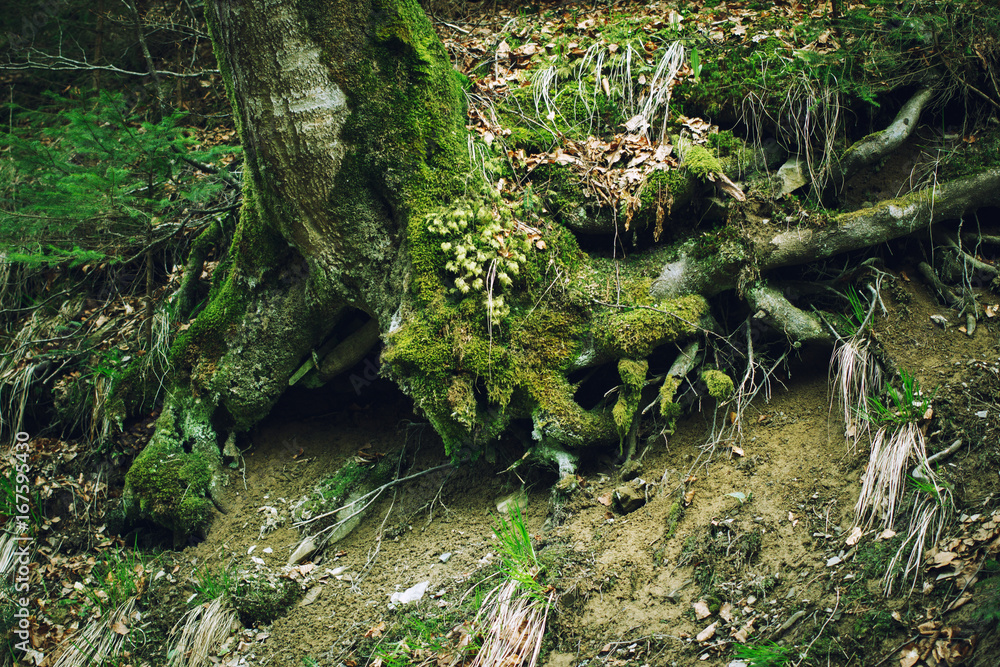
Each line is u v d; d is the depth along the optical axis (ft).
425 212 13.26
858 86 14.01
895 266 13.74
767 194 13.57
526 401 13.21
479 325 13.05
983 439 10.81
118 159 15.30
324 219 13.52
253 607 13.47
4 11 22.91
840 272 13.53
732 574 11.02
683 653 10.37
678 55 15.16
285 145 12.94
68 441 17.38
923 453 10.86
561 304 13.47
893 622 9.37
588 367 13.55
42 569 15.26
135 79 23.81
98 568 15.01
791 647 9.76
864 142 13.78
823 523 11.07
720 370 13.62
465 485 14.38
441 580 12.84
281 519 14.80
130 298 18.89
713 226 13.65
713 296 13.79
